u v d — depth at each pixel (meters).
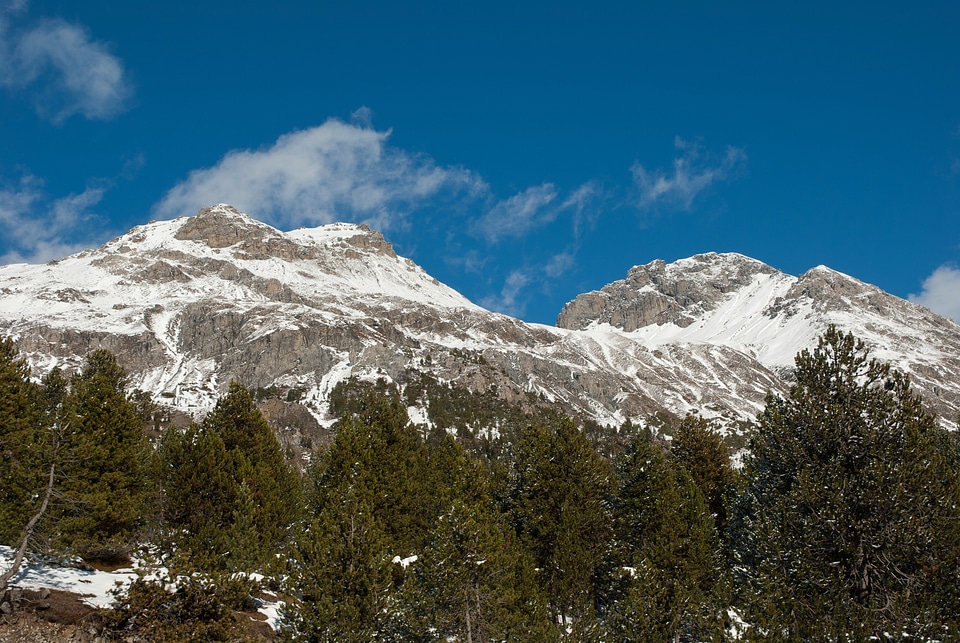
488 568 40.94
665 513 52.12
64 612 34.47
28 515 39.38
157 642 33.22
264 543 48.53
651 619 41.78
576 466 54.44
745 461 54.50
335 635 35.50
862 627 36.56
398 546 52.91
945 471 43.69
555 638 41.88
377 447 57.72
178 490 48.84
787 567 41.38
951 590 38.41
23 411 48.00
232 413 59.44
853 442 44.84
